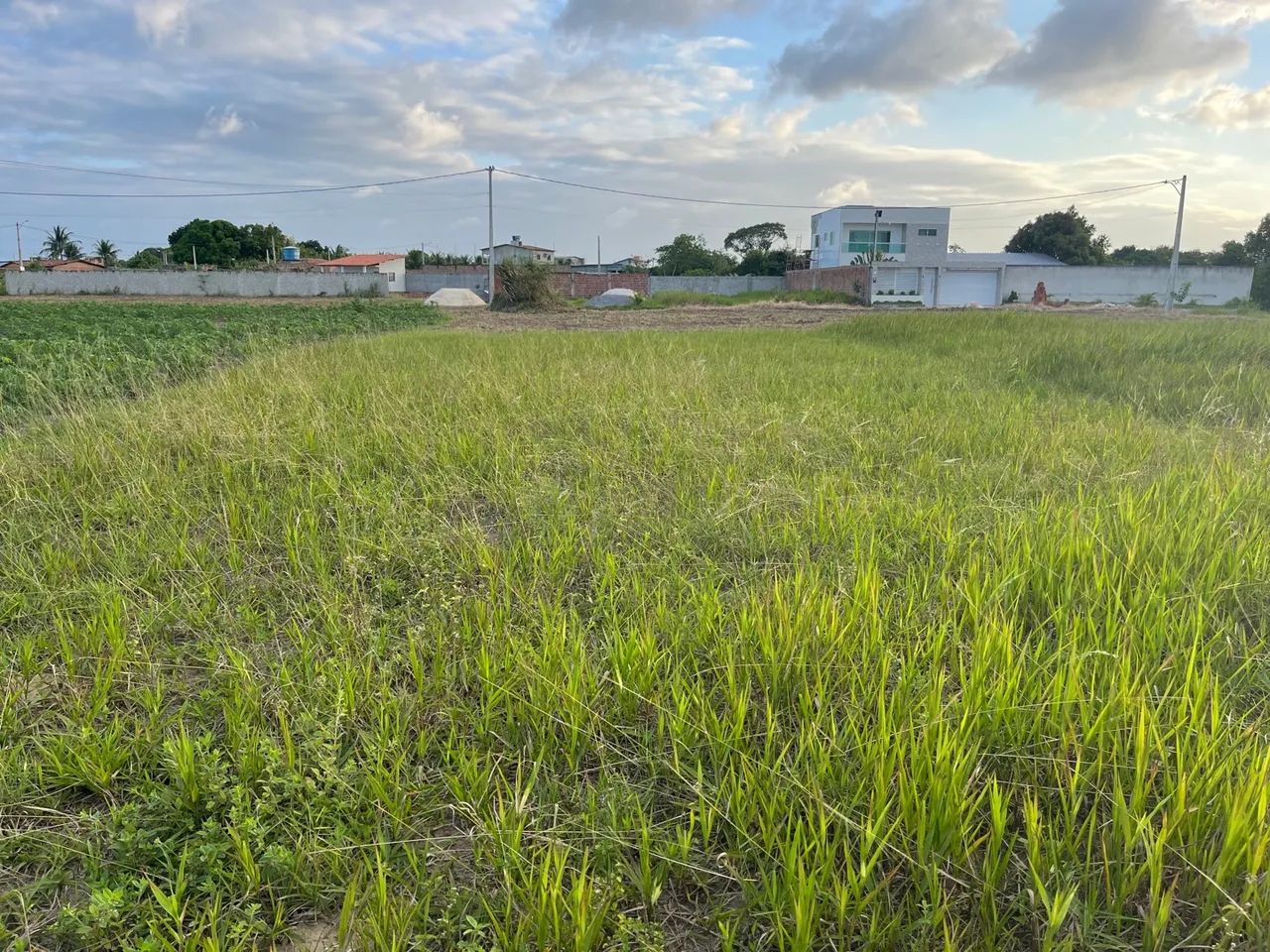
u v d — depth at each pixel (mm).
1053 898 1929
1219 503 4316
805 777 2301
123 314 28578
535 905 1930
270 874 2131
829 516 4387
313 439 6219
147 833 2270
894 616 3258
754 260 72875
